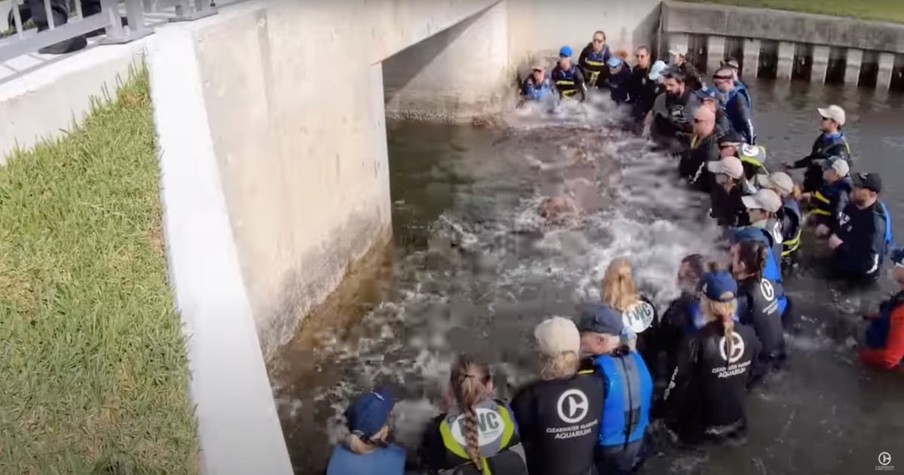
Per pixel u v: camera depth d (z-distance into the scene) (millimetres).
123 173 4992
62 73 5133
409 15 9531
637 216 9773
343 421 6184
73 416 3480
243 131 6246
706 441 5609
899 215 9469
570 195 10555
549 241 9289
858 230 7832
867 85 14992
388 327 7613
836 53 15047
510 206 10289
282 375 6781
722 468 5391
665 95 11852
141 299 4227
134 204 4844
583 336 4926
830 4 16141
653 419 5730
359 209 8602
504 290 8250
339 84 7879
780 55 15391
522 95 14172
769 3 16188
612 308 5129
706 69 15820
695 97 10945
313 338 7426
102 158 5000
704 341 5355
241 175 6219
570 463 4672
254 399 3840
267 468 3486
